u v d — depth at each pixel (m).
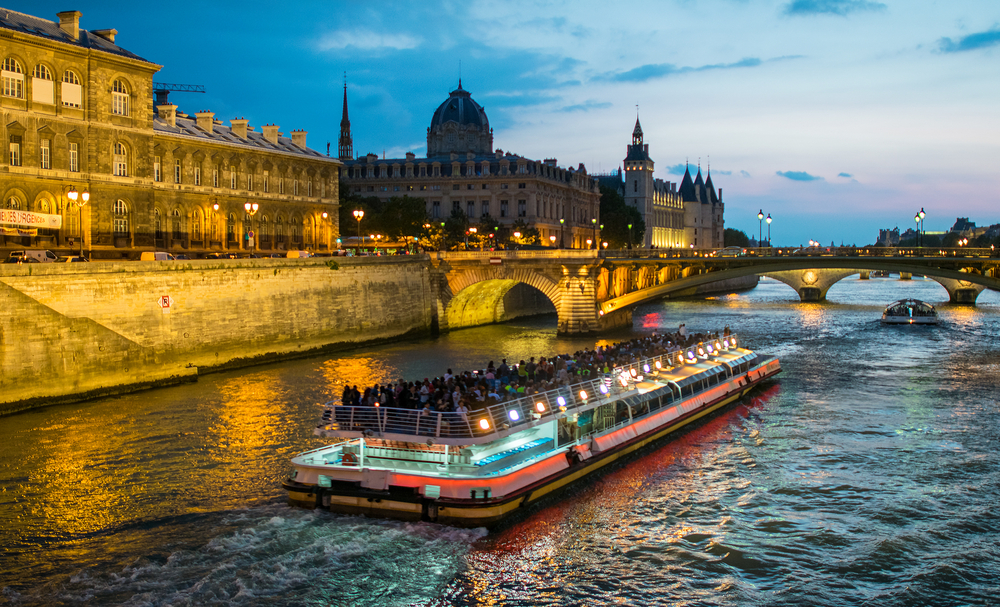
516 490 30.56
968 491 35.19
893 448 41.53
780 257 98.06
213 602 24.64
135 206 74.19
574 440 36.06
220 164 88.44
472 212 162.38
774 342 83.56
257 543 28.41
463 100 194.00
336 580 26.03
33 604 24.48
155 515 31.27
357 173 165.88
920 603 25.78
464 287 96.62
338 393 54.34
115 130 71.88
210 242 87.06
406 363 69.62
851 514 32.50
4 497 33.34
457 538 28.89
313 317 75.75
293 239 99.56
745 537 30.22
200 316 63.72
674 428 43.09
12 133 64.62
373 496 30.11
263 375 62.56
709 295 178.75
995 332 92.38
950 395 54.69
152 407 49.53
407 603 24.97
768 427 45.62
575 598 25.66
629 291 105.00
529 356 74.25
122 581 25.88
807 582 26.95
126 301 57.75
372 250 109.94
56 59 66.94
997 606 25.61
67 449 40.00
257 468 36.94
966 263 92.62
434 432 30.42
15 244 65.56
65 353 50.88
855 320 108.38
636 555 28.58
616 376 40.56
